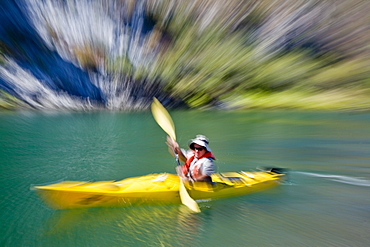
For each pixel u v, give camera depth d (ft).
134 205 15.98
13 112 53.31
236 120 48.78
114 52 70.54
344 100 59.11
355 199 17.67
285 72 69.10
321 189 19.15
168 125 20.25
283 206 16.58
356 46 70.08
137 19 74.90
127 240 13.19
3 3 64.90
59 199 15.25
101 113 56.90
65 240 13.14
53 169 23.41
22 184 19.94
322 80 66.33
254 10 73.51
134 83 67.87
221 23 75.20
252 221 14.96
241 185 18.30
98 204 15.66
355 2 70.64
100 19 71.67
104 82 67.21
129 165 24.81
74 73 66.08
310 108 57.41
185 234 13.71
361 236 13.76
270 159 26.58
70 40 68.44
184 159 18.66
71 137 35.01
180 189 16.37
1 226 14.11
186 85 67.97
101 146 30.89
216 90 66.95
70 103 61.93
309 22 72.28
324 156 27.40
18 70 61.87
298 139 34.32
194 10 75.41
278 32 73.20
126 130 40.04
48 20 67.87
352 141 32.96
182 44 73.46
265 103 61.72
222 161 26.23
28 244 12.83
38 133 36.91
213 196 17.37
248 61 71.67
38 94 60.70
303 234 13.88
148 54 71.92
